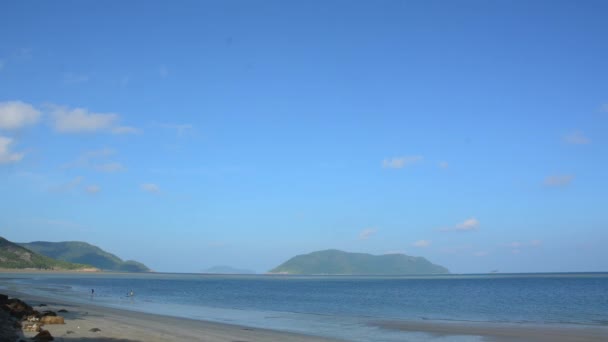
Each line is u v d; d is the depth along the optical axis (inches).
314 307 2438.5
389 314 2027.6
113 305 2228.1
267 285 6683.1
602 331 1389.0
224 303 2704.2
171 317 1621.6
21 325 997.8
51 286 4197.8
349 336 1252.5
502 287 5374.0
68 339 883.4
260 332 1239.5
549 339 1225.4
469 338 1247.5
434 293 4101.9
